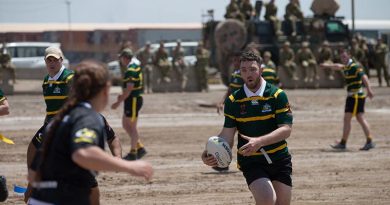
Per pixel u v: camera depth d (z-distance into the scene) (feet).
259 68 42.14
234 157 82.53
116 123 116.98
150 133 105.40
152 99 156.25
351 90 88.63
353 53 203.51
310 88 197.16
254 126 42.27
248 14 202.39
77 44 307.37
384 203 58.34
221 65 194.49
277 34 200.13
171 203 58.23
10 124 115.65
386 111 139.23
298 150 88.84
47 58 51.62
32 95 169.48
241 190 63.62
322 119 124.67
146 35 301.22
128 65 79.41
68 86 51.67
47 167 28.50
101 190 63.36
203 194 61.98
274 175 42.45
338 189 64.23
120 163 27.71
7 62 170.50
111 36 305.12
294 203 58.23
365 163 78.79
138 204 57.82
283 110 41.83
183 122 120.26
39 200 28.53
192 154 85.92
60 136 28.25
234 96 42.78
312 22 205.26
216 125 115.75
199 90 186.80
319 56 197.36
